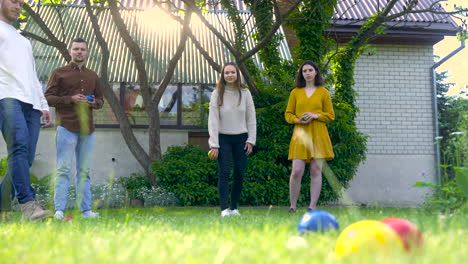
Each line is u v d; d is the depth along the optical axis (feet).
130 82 29.68
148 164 27.12
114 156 29.50
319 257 2.97
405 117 33.76
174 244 3.84
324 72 27.12
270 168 24.88
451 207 9.77
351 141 25.68
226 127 13.46
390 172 33.14
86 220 8.23
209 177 25.96
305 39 27.22
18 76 10.25
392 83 33.86
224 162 13.34
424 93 34.06
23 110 10.55
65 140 11.77
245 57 23.85
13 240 4.47
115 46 31.45
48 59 29.68
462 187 8.94
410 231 3.34
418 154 33.58
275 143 25.41
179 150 27.25
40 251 3.52
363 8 34.73
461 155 10.66
